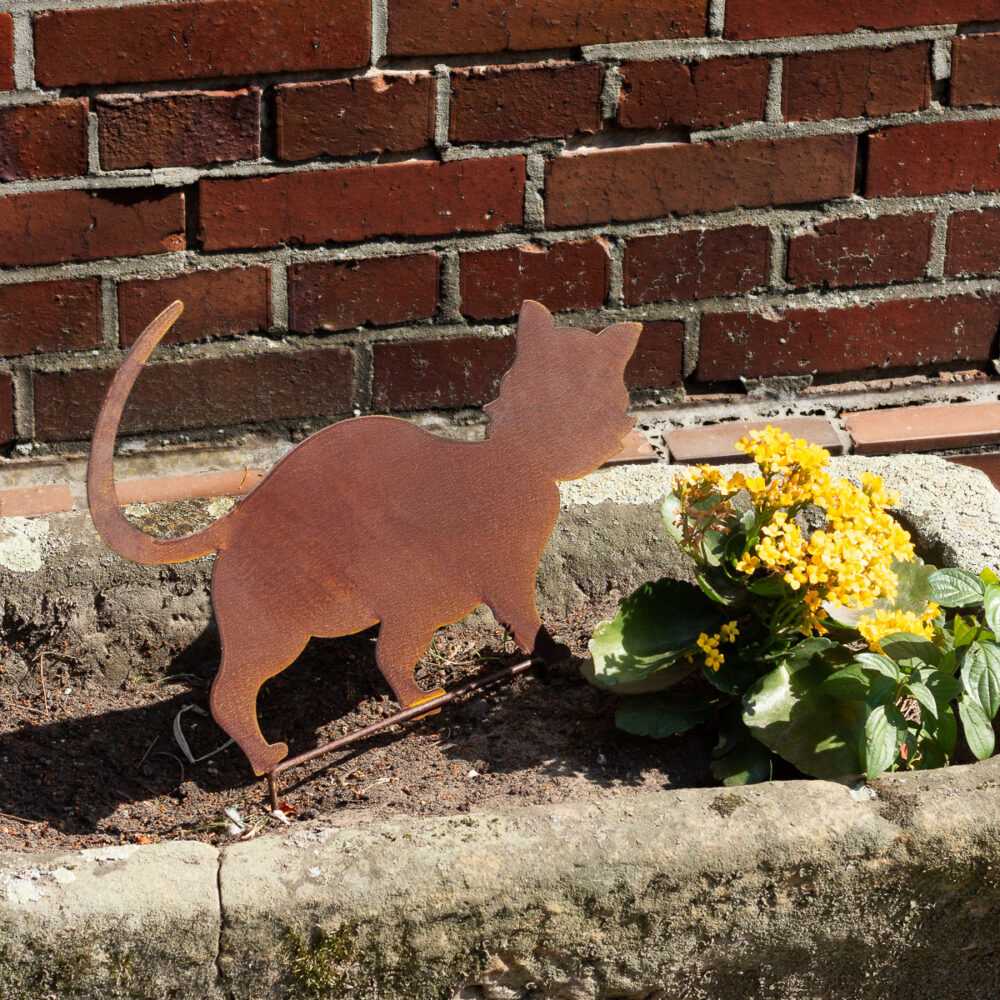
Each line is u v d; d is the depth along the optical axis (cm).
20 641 238
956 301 263
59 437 251
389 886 213
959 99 257
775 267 259
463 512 228
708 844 216
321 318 252
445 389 256
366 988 216
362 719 237
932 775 221
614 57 249
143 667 240
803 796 219
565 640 242
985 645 226
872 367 264
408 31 245
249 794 230
